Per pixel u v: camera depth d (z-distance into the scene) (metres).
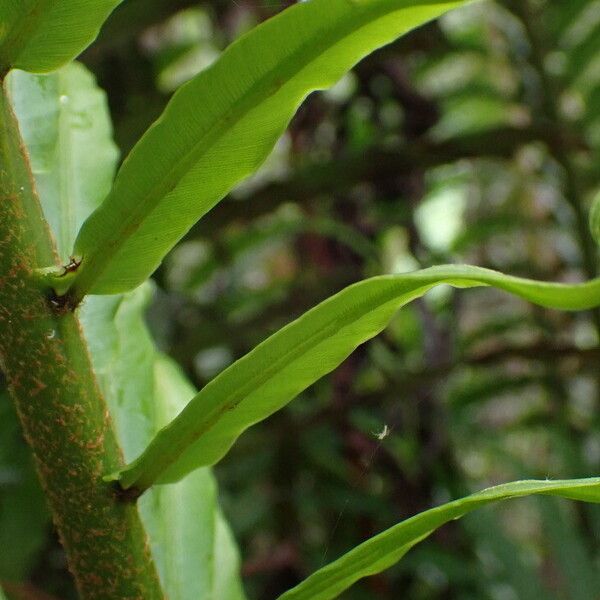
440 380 0.74
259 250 1.08
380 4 0.28
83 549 0.31
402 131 0.88
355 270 0.86
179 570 0.37
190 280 0.91
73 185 0.37
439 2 0.28
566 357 0.72
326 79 0.29
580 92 0.87
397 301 0.29
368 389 0.85
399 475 0.82
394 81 0.86
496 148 0.75
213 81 0.29
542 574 0.89
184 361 0.75
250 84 0.29
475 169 1.10
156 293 0.82
